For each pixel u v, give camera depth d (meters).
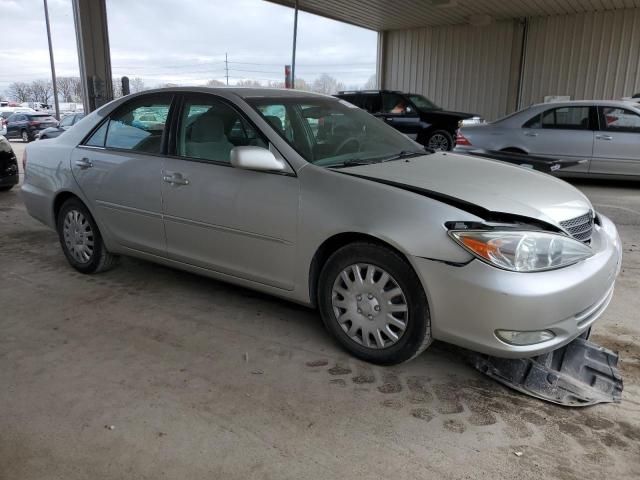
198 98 3.80
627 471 2.28
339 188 3.06
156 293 4.25
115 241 4.32
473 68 17.75
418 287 2.83
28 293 4.26
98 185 4.29
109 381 2.97
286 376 3.02
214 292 4.26
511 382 2.91
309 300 3.32
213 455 2.37
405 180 3.05
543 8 15.20
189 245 3.81
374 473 2.26
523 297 2.56
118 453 2.39
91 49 10.54
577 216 3.01
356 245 3.00
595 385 2.87
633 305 4.00
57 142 4.73
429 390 2.89
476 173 3.32
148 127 4.05
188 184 3.69
